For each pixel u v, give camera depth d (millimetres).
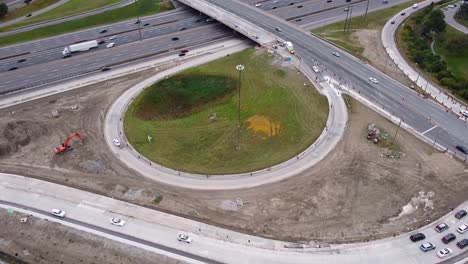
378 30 155000
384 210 85062
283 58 135750
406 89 122062
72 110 115938
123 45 147875
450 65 137000
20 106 117500
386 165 95812
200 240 79125
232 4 172250
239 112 114312
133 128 110188
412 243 77625
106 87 125625
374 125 107875
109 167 97688
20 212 85625
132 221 83188
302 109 114250
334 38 149125
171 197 89188
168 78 128750
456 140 102875
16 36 153500
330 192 89312
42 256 77562
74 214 85000
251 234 80625
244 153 100812
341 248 77188
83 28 160750
